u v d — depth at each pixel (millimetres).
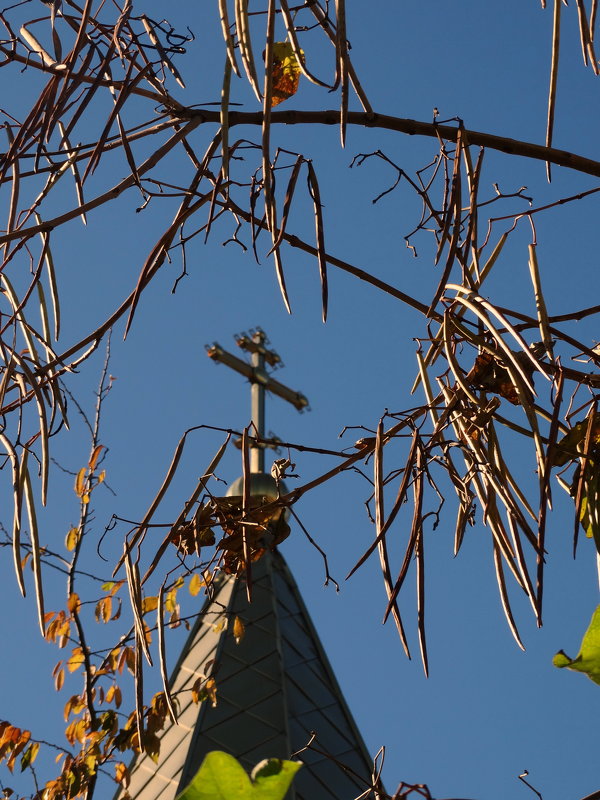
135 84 4809
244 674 12914
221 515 4980
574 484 4738
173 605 7566
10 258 4887
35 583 4762
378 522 4629
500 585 4617
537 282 4934
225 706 12539
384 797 4973
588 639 4172
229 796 3865
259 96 4590
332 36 4789
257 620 13602
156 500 4922
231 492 13016
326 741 12359
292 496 4957
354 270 5035
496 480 4707
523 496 4762
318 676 13219
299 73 4910
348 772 5145
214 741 12109
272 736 12109
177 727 12438
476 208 4914
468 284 4906
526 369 4914
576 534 4617
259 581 14117
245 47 4562
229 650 13195
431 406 4891
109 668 9383
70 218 4859
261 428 16891
